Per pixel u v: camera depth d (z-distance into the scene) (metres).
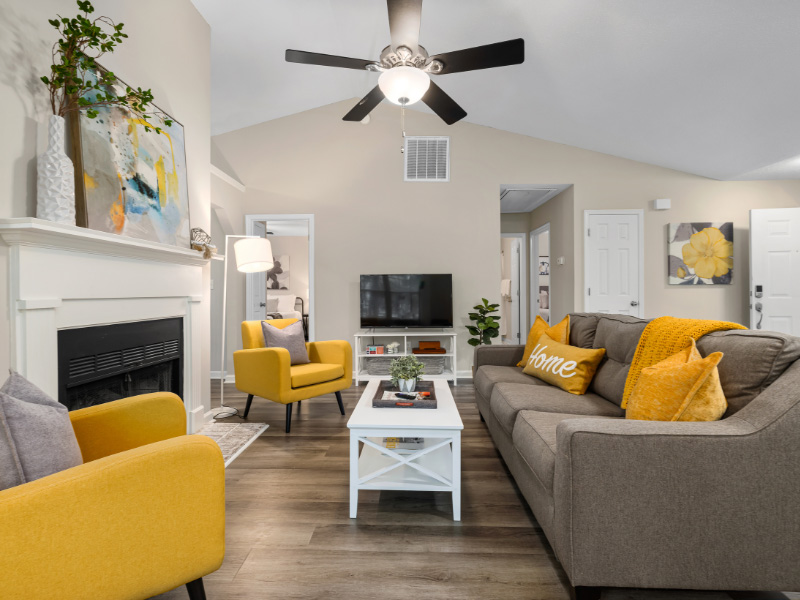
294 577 1.45
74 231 1.75
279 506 1.96
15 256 1.61
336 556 1.58
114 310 2.17
